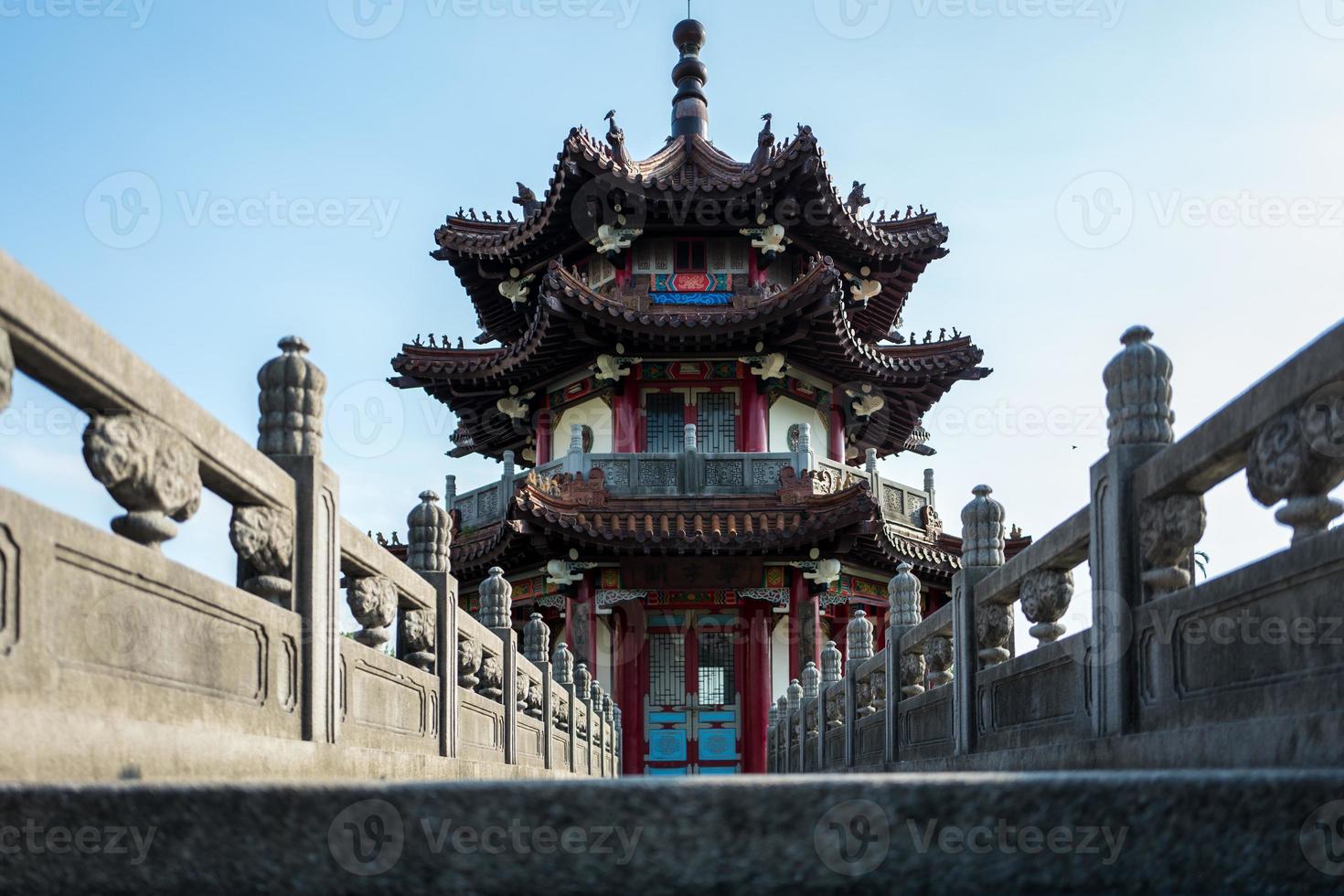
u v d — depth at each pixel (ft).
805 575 103.76
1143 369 25.49
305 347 28.48
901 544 111.34
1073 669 27.94
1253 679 19.71
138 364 19.63
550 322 104.17
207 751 21.38
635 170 107.55
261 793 11.59
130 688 19.38
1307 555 17.89
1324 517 18.83
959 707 37.88
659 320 102.47
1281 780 11.55
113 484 19.74
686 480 103.96
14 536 16.28
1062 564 30.42
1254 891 11.40
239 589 23.97
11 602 16.25
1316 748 16.84
